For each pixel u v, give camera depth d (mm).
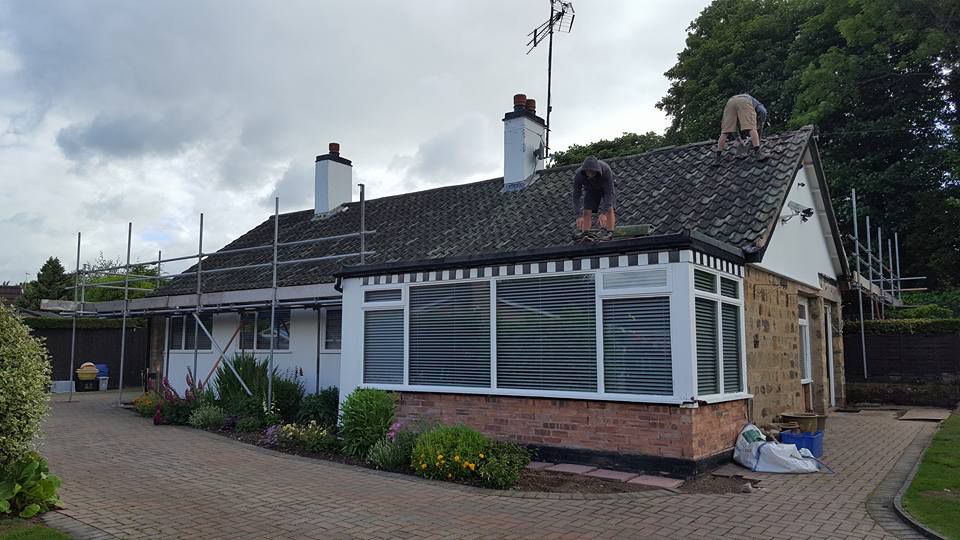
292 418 14250
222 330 18359
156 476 8930
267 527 6562
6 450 6703
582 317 9773
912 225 26156
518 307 10438
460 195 17672
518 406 10266
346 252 16281
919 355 16906
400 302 11844
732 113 13352
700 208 11664
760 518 6848
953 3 23984
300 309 16547
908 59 24734
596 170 10406
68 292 40969
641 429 9086
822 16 26875
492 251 11578
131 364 26125
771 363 11555
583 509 7273
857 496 7703
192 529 6441
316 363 16031
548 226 12727
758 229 10523
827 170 26859
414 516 7000
